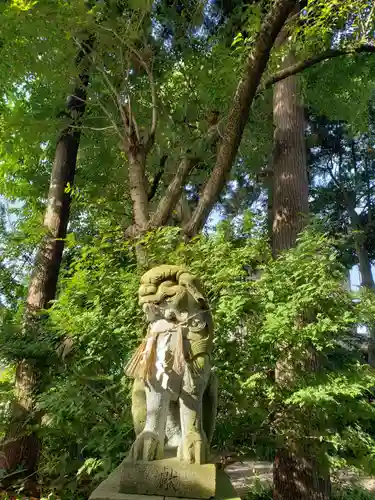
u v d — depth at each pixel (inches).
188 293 127.0
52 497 199.0
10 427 251.3
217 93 268.4
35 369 254.7
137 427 117.3
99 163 359.6
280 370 216.5
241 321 210.8
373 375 211.9
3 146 319.6
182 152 264.5
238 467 354.0
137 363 122.4
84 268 228.8
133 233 251.8
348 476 305.9
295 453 206.4
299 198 322.7
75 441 205.6
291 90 353.1
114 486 110.6
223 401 198.2
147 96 308.2
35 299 295.6
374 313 201.8
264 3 290.0
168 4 326.3
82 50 280.2
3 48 264.4
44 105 331.0
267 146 376.8
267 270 220.8
